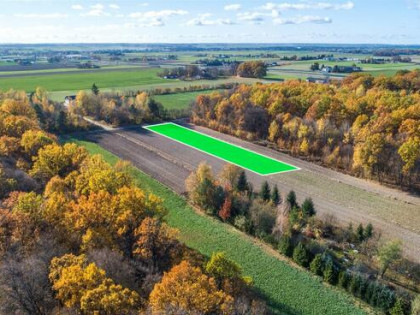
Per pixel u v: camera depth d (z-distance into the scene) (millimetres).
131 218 55188
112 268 44781
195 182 80750
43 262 44188
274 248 66438
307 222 70875
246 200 75062
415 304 49688
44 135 91375
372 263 61469
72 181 70250
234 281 48594
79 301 37719
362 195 86438
